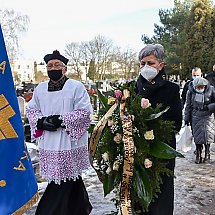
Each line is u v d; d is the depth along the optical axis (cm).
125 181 315
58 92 404
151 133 312
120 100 323
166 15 4181
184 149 828
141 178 319
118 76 5475
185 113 789
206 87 751
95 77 5506
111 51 5547
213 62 3528
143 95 342
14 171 285
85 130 398
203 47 3619
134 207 339
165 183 344
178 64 3872
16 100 284
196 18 3706
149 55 343
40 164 408
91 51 5534
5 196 281
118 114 327
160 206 341
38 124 397
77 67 5569
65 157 395
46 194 407
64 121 387
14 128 283
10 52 3584
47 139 400
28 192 295
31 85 3055
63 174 394
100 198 539
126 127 313
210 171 702
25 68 5903
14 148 284
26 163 295
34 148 684
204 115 752
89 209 421
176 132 344
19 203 287
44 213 398
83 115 393
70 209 402
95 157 342
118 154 328
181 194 560
